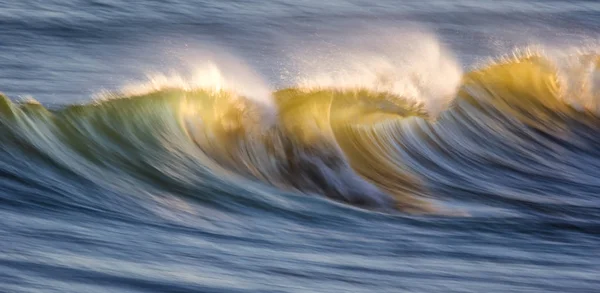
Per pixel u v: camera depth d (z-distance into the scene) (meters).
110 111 47.62
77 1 144.12
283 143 52.28
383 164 55.34
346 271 32.66
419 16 158.25
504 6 173.62
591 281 33.38
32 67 90.62
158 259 32.19
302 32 135.50
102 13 136.38
